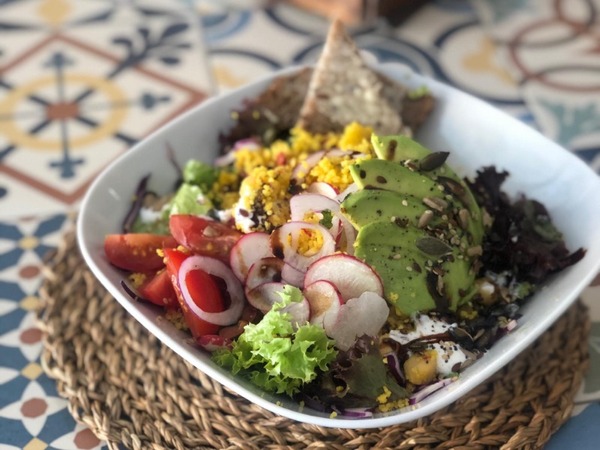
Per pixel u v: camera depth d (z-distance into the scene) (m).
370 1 0.53
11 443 0.30
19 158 0.44
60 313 0.33
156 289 0.30
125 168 0.34
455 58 0.52
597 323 0.33
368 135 0.34
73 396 0.31
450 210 0.30
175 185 0.35
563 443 0.29
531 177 0.33
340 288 0.28
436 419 0.29
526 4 0.56
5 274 0.37
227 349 0.28
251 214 0.30
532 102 0.48
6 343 0.34
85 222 0.31
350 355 0.27
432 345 0.28
